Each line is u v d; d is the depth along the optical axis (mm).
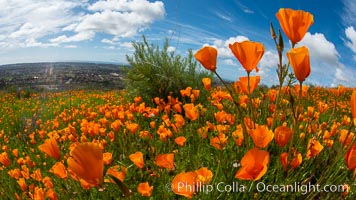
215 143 462
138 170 662
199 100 1397
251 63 361
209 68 367
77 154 224
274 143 621
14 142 1221
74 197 591
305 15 355
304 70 324
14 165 853
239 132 503
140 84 1441
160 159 409
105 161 500
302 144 618
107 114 987
